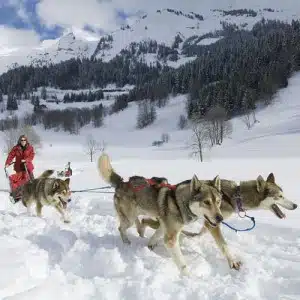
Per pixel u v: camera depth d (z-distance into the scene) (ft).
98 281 15.05
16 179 34.91
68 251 18.66
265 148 184.24
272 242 21.38
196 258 18.81
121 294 14.19
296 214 28.66
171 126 382.01
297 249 19.84
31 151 35.55
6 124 394.93
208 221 17.89
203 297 13.83
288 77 360.89
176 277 16.42
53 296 13.16
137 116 436.76
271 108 310.24
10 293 13.16
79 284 14.39
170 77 501.56
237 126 288.10
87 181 62.75
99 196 39.45
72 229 23.39
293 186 47.03
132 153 249.96
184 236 22.06
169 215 18.78
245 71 374.22
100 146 315.99
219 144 235.20
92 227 24.73
